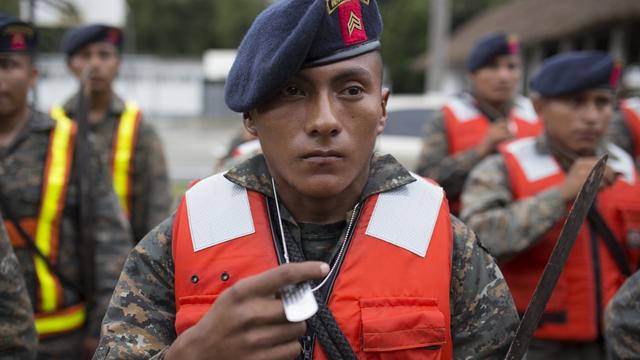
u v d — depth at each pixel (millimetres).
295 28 1141
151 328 1277
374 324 1209
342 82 1181
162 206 3656
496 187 2439
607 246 2318
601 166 1196
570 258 2293
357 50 1183
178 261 1292
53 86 21922
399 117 5922
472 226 2330
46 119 2631
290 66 1134
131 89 30312
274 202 1343
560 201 2182
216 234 1293
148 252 1332
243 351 989
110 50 3834
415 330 1214
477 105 3893
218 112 30719
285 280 977
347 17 1175
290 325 999
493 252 2271
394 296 1240
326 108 1159
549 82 2439
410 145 5688
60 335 2520
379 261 1263
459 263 1320
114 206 2631
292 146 1179
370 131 1210
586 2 13203
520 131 3877
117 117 3711
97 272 2549
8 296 1676
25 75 2584
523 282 2332
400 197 1328
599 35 13141
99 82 3684
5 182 2498
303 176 1183
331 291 1251
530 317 1213
